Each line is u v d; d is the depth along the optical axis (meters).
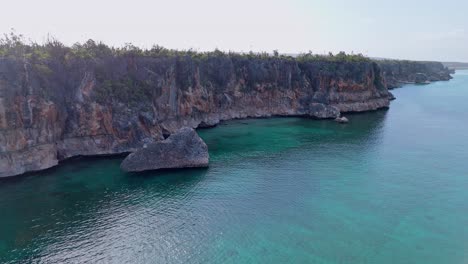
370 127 94.44
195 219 41.72
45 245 35.62
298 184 52.69
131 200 46.53
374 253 35.09
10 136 52.38
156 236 37.91
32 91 55.69
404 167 60.53
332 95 118.19
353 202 46.53
